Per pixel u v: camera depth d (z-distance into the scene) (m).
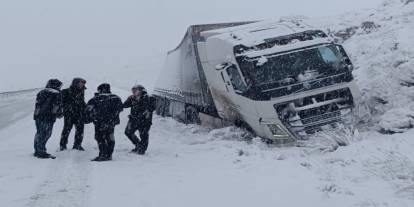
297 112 11.18
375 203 6.34
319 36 12.23
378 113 12.25
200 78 14.30
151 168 9.42
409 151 8.86
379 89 12.74
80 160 10.45
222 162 9.66
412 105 11.73
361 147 9.61
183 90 17.05
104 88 10.54
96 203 6.93
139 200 7.05
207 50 13.44
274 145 11.31
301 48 11.80
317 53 11.77
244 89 11.56
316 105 11.20
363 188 7.13
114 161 10.27
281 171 8.49
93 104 10.30
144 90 11.34
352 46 18.31
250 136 12.45
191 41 15.16
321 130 11.21
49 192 7.58
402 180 7.33
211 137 13.02
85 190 7.70
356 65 16.12
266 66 11.49
